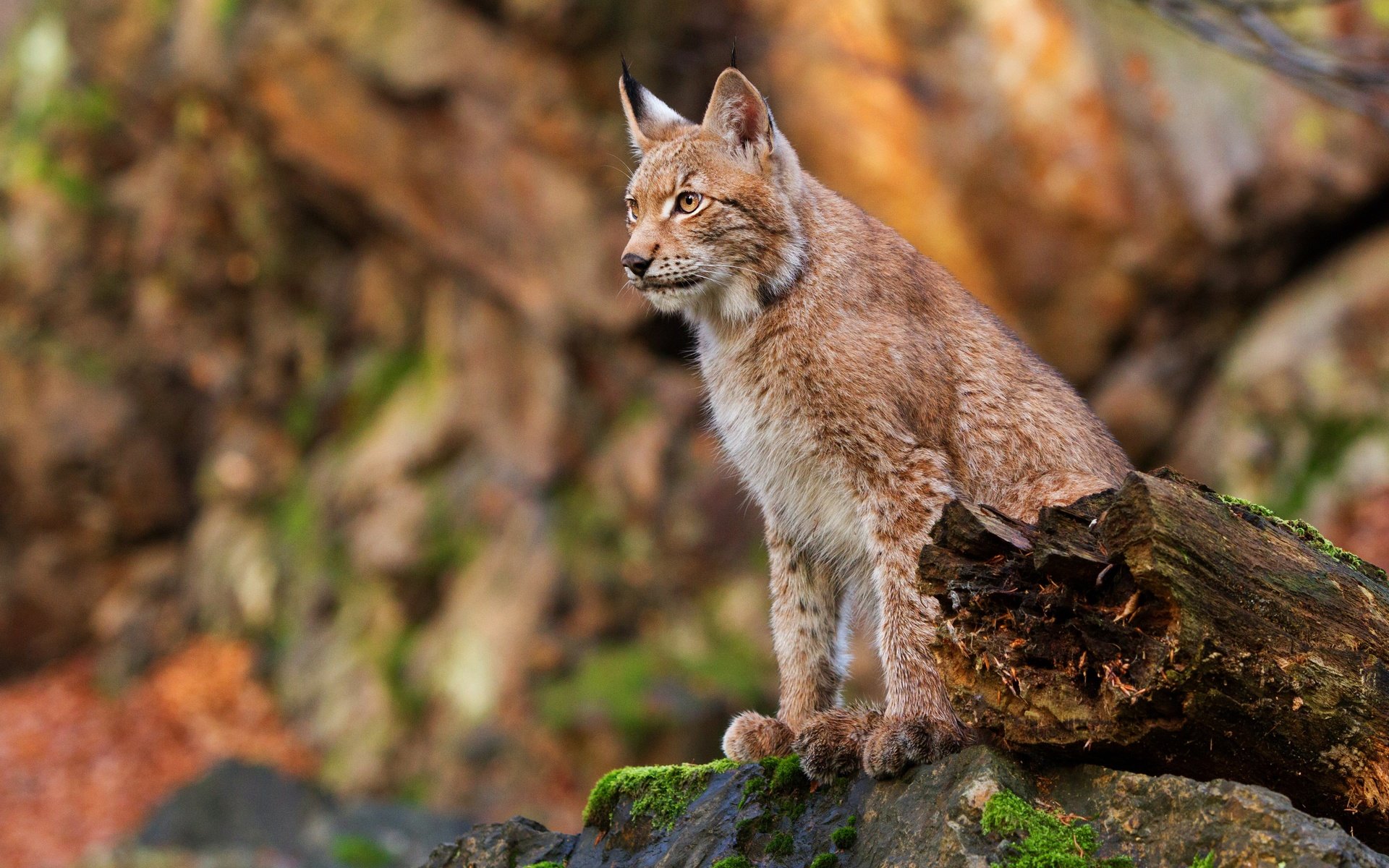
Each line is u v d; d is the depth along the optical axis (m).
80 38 21.02
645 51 15.79
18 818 16.91
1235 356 15.63
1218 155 15.13
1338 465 14.58
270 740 17.89
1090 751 3.74
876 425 4.85
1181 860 3.37
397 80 16.62
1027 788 3.78
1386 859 3.20
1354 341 14.99
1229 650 3.51
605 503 17.45
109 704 19.58
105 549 21.45
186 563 21.20
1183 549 3.52
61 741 18.67
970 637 3.84
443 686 16.94
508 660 16.59
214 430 21.58
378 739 16.92
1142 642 3.57
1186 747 3.64
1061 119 15.14
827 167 15.60
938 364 5.00
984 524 3.84
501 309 18.41
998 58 15.19
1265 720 3.59
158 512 21.45
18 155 21.30
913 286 5.18
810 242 5.18
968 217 15.48
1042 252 15.51
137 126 20.81
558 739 15.73
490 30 16.41
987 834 3.61
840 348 4.95
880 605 4.79
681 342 17.64
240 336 21.31
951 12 15.20
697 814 4.41
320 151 17.47
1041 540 3.68
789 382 5.02
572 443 17.84
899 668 4.66
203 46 17.80
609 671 16.34
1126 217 15.26
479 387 18.52
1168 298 15.62
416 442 18.66
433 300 19.61
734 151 5.40
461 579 17.67
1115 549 3.57
